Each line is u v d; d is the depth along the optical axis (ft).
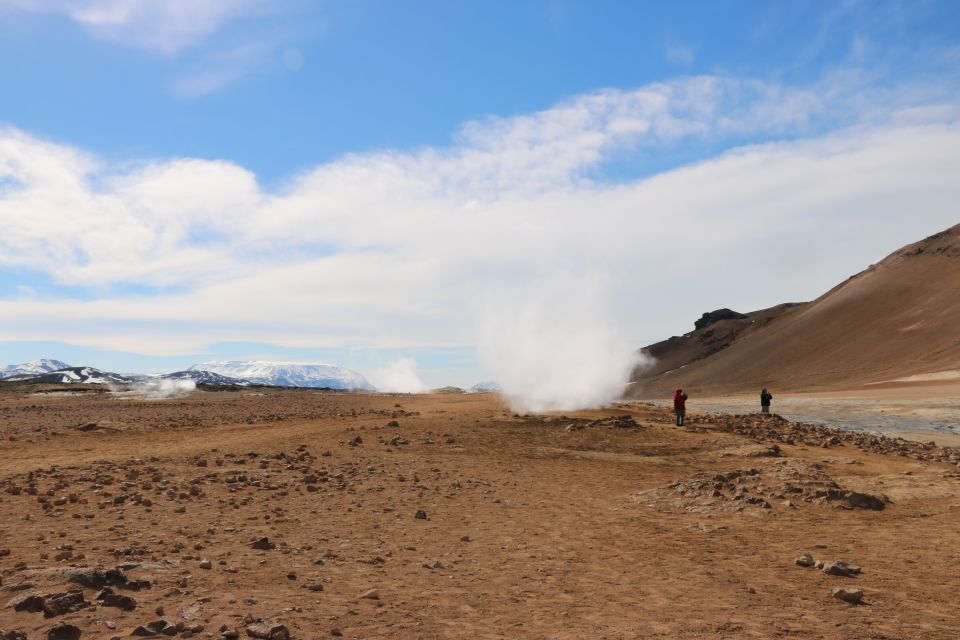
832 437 101.40
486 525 42.22
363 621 22.47
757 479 59.77
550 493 55.47
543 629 22.74
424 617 23.54
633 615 24.73
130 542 32.63
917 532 42.57
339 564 30.86
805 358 604.90
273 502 46.88
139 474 57.88
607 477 64.39
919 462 78.28
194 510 42.65
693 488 54.54
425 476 61.98
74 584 22.93
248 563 29.53
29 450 77.92
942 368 398.21
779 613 25.38
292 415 134.10
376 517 43.21
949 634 23.22
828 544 39.01
